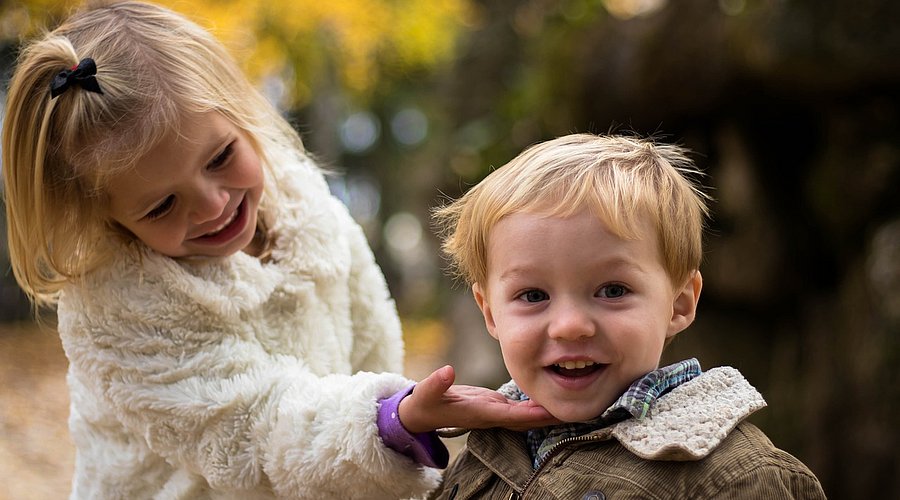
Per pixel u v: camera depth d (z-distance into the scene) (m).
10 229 1.64
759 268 4.29
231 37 3.09
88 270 1.61
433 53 7.45
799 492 1.18
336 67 8.16
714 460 1.19
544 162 1.31
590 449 1.28
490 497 1.38
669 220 1.29
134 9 1.69
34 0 4.56
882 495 3.56
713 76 4.12
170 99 1.52
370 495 1.50
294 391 1.55
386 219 14.03
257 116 1.76
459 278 1.71
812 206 4.07
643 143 1.40
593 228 1.23
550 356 1.26
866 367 3.66
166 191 1.53
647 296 1.25
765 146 4.25
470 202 1.42
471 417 1.38
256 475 1.55
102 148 1.50
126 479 1.69
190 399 1.54
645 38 4.42
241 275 1.68
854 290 3.86
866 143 3.74
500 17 6.81
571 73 4.99
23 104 1.58
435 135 8.01
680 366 1.30
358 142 13.62
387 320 1.98
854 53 3.35
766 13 3.64
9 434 5.02
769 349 4.41
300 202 1.81
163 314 1.59
